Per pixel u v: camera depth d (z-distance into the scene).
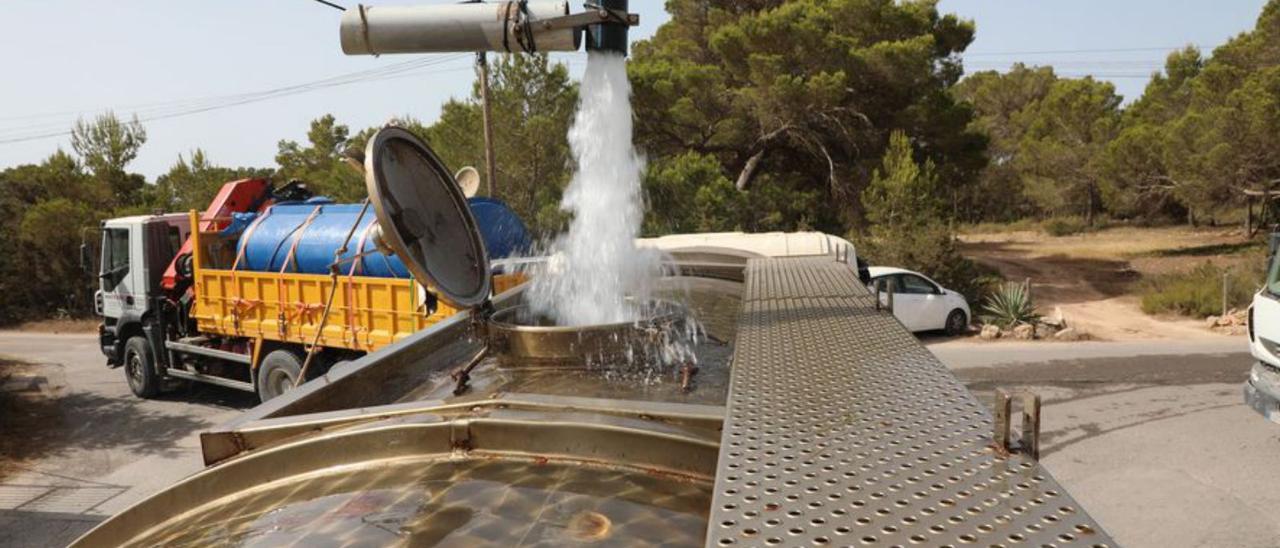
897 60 20.27
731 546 0.90
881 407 1.45
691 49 24.44
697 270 4.73
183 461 8.14
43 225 23.59
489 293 2.91
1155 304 17.36
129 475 7.70
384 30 3.00
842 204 21.95
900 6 22.52
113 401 11.09
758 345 2.10
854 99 21.61
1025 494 1.02
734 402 1.53
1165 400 8.84
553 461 1.81
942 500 1.01
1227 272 17.73
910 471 1.12
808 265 4.30
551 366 2.61
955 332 14.47
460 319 3.33
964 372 10.88
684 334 2.85
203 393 11.36
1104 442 7.34
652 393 2.31
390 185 2.47
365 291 8.35
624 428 1.78
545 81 18.47
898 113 21.73
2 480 7.55
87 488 7.32
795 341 2.14
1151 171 26.88
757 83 20.78
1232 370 10.45
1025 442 1.20
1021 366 11.16
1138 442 7.30
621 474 1.73
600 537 1.47
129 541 1.87
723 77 22.14
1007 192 46.31
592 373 2.55
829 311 2.65
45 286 24.66
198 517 1.83
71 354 16.80
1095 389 9.52
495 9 2.99
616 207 3.30
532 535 1.48
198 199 27.50
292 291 9.09
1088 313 17.64
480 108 18.58
